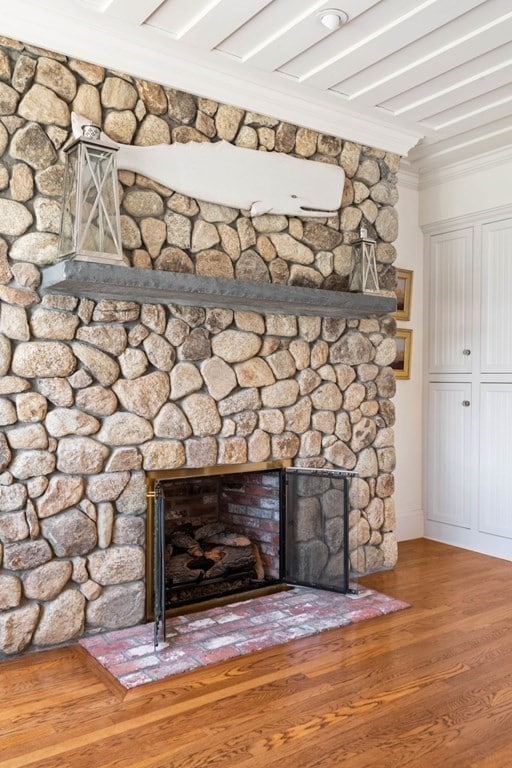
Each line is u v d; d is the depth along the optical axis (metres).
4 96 2.45
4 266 2.46
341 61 2.84
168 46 2.71
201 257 2.94
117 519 2.74
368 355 3.62
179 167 2.84
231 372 3.06
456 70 2.93
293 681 2.33
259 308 3.13
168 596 3.10
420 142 3.84
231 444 3.07
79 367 2.62
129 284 2.46
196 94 2.92
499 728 2.03
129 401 2.75
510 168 3.91
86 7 2.43
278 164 3.15
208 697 2.21
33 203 2.52
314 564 3.29
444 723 2.06
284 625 2.84
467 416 4.24
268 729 2.01
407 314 4.44
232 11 2.46
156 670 2.39
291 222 3.27
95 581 2.70
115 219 2.52
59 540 2.59
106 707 2.14
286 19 2.52
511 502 3.96
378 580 3.53
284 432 3.28
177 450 2.88
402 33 2.62
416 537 4.53
